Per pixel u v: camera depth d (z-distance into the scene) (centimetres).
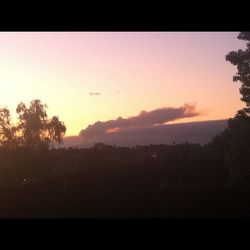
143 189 4638
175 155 5556
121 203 4312
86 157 5800
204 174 5225
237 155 4144
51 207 4112
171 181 5103
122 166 5041
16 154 5528
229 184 4222
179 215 4028
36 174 5409
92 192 4381
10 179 5212
